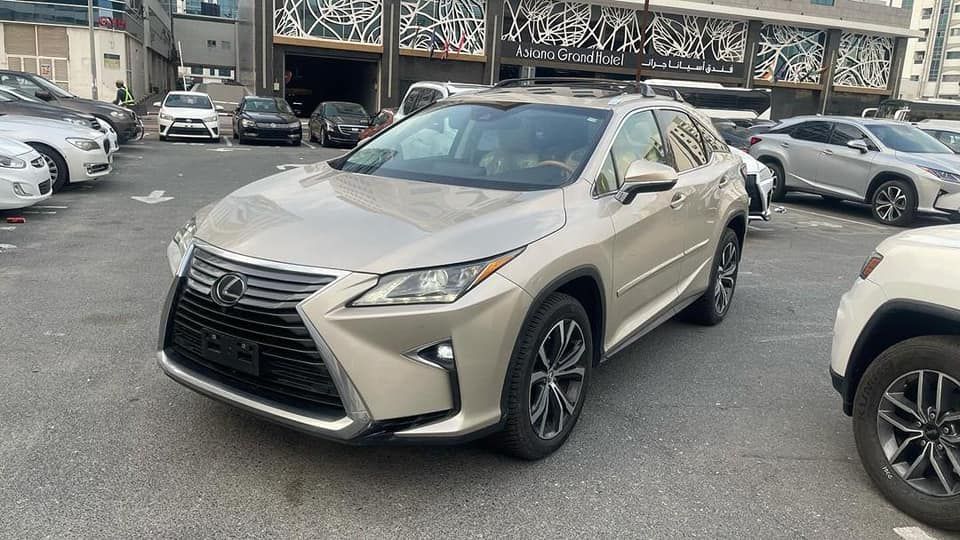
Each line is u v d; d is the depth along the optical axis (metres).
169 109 21.19
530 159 4.04
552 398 3.49
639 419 4.03
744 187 5.92
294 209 3.39
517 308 3.06
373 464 3.38
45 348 4.56
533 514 3.05
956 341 3.02
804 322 6.05
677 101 5.35
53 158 10.42
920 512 3.11
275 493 3.10
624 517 3.06
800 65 43.56
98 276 6.26
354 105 24.42
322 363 2.86
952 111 31.62
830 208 14.13
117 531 2.78
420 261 2.92
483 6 36.03
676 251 4.65
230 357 3.08
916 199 11.85
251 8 35.16
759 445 3.80
